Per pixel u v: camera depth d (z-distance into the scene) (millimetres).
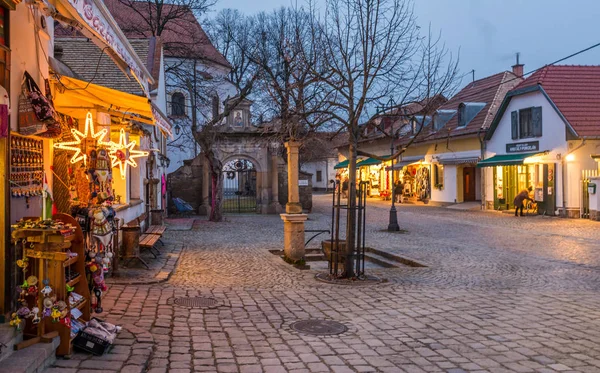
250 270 12492
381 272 12500
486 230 21984
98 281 6691
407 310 8500
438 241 18562
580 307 8734
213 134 26891
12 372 4352
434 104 12297
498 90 34312
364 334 7102
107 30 6656
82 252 6055
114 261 10367
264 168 31000
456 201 35062
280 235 20219
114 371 5125
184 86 34844
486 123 32344
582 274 12203
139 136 15453
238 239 18828
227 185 49188
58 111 8867
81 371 5055
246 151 30812
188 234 20188
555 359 6090
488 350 6418
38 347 5047
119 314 7574
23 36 5895
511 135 29844
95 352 5578
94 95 8570
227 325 7434
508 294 9844
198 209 30984
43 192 6453
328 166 70375
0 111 4949
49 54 7645
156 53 23188
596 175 25234
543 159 27234
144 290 9398
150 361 5766
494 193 31203
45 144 6586
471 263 13852
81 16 5613
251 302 8953
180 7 34156
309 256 15672
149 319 7445
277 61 18766
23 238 5262
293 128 13891
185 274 11625
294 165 14070
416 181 40219
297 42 15594
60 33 19109
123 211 13508
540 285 10852
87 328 5750
